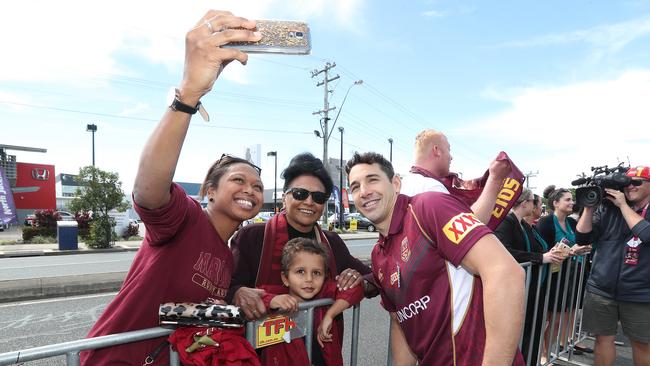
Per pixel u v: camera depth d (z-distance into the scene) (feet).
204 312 4.31
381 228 5.45
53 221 63.77
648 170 9.45
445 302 4.66
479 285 4.64
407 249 4.91
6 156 92.63
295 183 6.68
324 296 6.38
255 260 6.57
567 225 14.67
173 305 4.36
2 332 15.30
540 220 14.76
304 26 3.82
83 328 15.83
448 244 4.36
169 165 3.87
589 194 9.71
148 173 3.86
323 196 6.72
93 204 52.47
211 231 5.00
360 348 13.74
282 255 6.40
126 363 4.37
